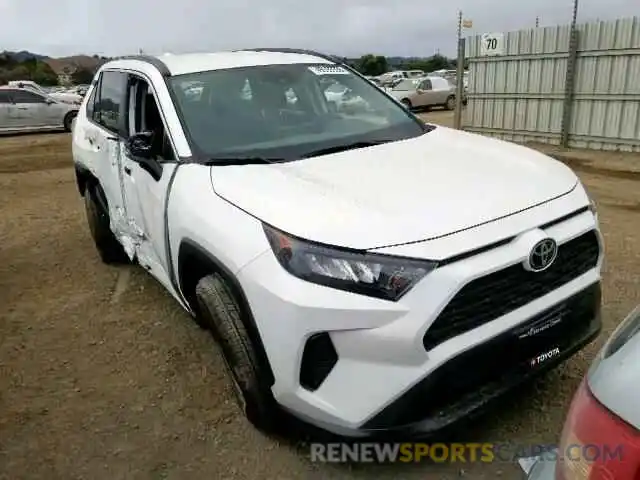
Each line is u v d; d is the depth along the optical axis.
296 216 2.27
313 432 2.28
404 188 2.45
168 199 2.97
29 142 15.40
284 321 2.17
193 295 3.05
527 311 2.27
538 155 3.07
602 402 1.24
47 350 3.70
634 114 10.29
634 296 3.99
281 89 3.52
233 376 2.62
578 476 1.25
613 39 10.29
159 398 3.11
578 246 2.49
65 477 2.56
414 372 2.08
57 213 7.34
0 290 4.74
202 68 3.57
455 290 2.05
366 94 3.81
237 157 2.97
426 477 2.42
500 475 2.41
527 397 2.88
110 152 4.07
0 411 3.06
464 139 3.35
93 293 4.57
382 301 2.05
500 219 2.25
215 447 2.69
